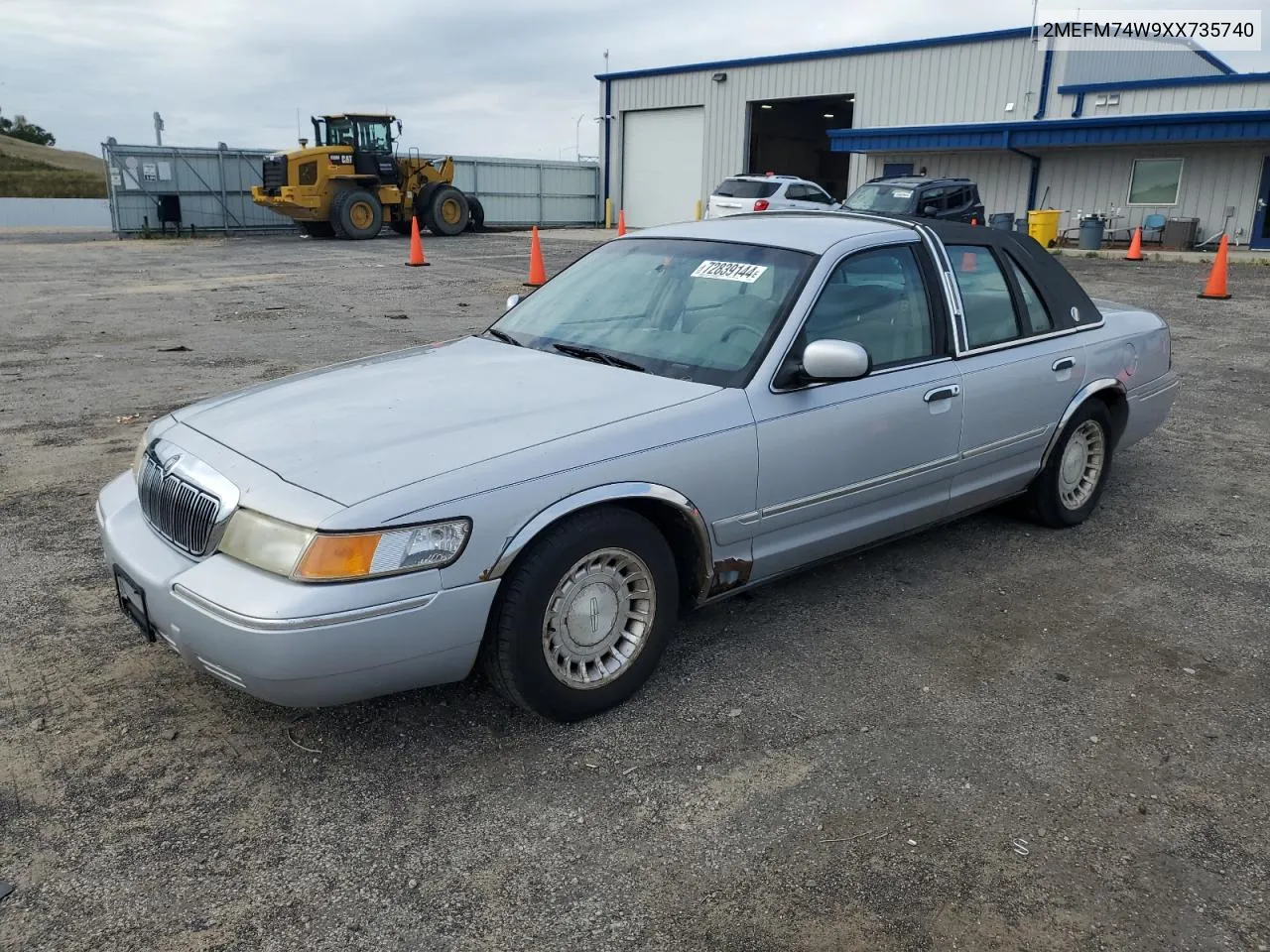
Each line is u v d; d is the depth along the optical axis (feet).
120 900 8.23
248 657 8.96
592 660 10.87
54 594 13.83
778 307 12.45
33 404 24.62
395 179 89.71
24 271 59.21
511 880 8.54
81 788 9.65
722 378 11.90
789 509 12.23
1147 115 77.00
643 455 10.62
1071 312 16.53
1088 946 7.89
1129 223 81.61
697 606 12.01
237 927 7.97
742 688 11.71
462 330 36.47
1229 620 13.79
